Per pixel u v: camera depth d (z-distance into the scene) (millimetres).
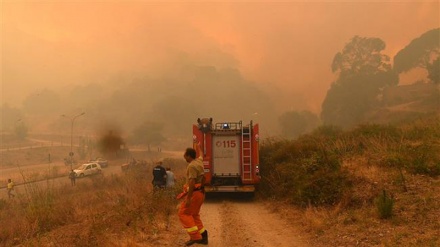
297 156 13023
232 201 12398
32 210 11109
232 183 12938
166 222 8398
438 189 7797
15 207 15797
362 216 7328
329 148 13445
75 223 10547
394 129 15062
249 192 12742
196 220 6395
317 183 9469
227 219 9156
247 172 12539
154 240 6906
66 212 11508
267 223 8516
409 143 12148
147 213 9250
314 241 6590
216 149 12969
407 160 10062
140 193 14320
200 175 6285
